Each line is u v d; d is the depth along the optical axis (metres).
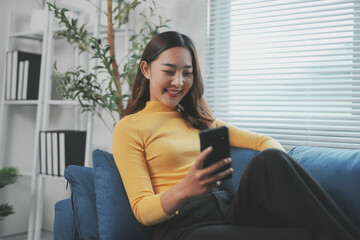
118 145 1.42
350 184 1.38
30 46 3.04
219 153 1.14
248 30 2.27
